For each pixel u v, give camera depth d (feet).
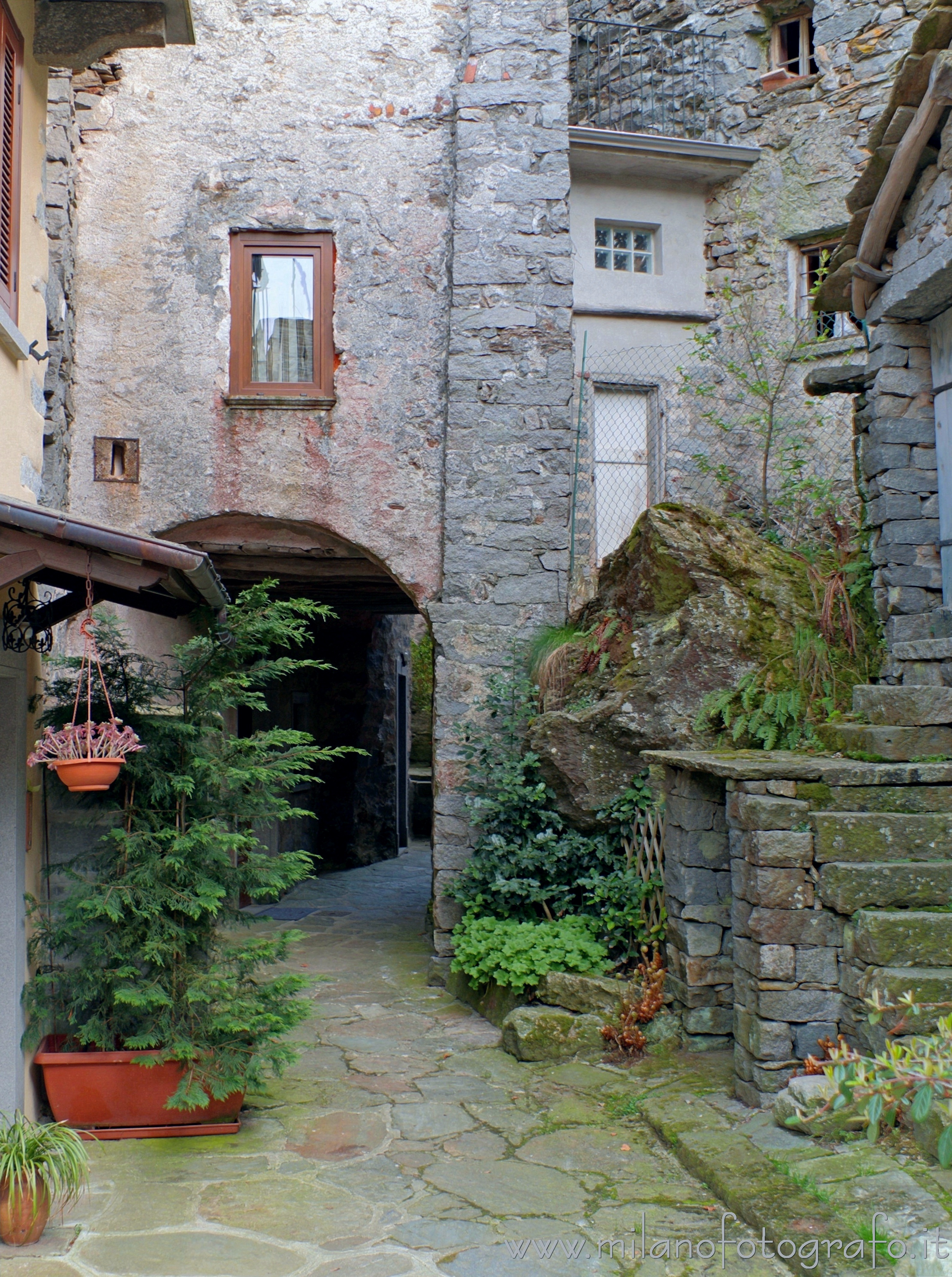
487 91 27.02
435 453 27.04
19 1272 11.32
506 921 22.34
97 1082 15.08
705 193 34.63
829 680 20.26
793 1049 15.05
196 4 26.94
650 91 35.70
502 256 26.89
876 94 31.76
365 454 26.86
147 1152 14.67
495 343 26.76
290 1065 18.01
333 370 27.04
